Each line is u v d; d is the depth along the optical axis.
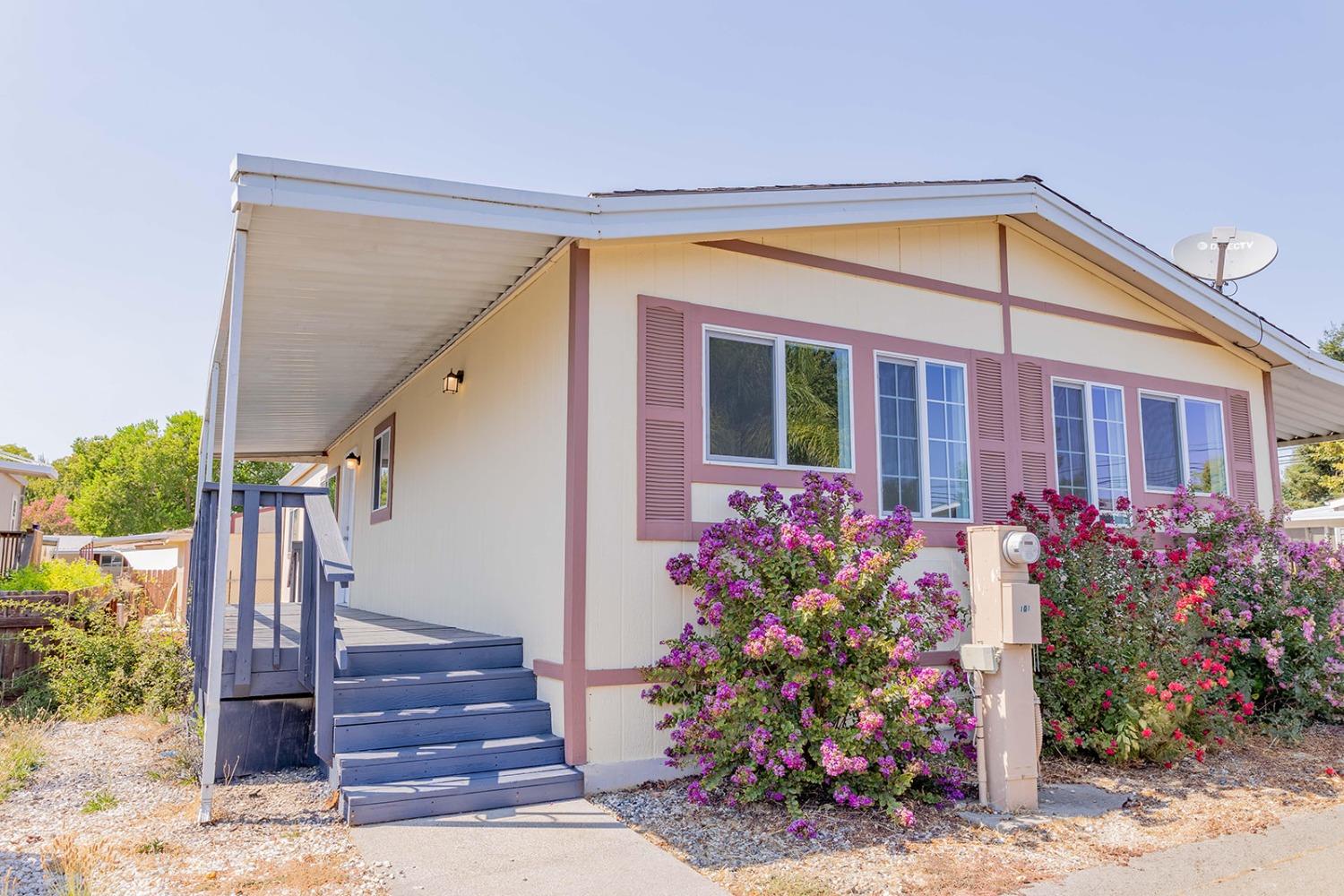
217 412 7.42
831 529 5.20
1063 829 4.41
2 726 6.48
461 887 3.46
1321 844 4.22
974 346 7.17
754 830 4.28
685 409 5.59
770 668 4.92
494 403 6.65
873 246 6.70
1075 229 7.45
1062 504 6.56
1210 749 6.12
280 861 3.71
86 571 10.43
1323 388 9.42
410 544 8.88
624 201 5.06
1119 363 8.09
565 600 5.10
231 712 5.27
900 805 4.42
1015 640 4.77
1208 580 6.07
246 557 5.12
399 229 4.83
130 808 4.56
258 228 4.73
